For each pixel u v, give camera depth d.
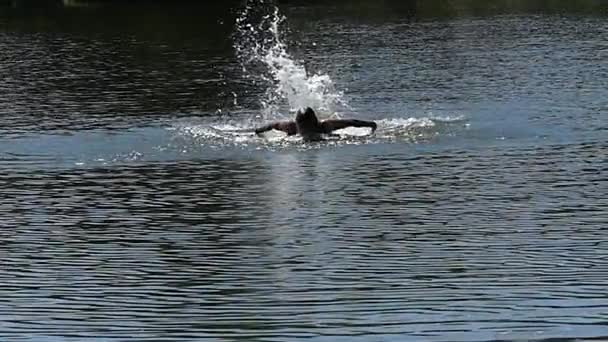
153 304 17.78
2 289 18.75
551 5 93.00
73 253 20.84
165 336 16.33
